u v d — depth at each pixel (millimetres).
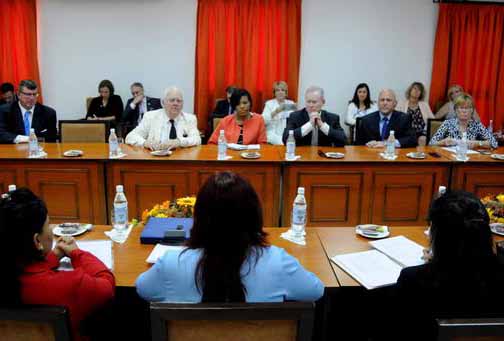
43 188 3348
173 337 1146
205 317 1112
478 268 1198
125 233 2062
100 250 1838
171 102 3754
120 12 5879
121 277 1656
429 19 6004
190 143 3740
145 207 3396
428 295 1223
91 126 4156
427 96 6215
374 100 6203
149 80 6074
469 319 1076
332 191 3400
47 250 1336
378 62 6105
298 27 5898
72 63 5984
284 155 3477
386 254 1867
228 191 1215
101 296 1366
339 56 6070
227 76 6020
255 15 5848
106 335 1599
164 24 5922
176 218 2145
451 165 3424
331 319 1926
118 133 5598
